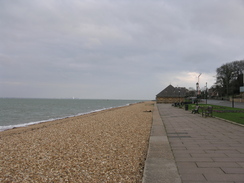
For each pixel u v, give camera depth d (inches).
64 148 339.3
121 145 344.2
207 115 813.2
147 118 844.0
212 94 4286.4
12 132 608.7
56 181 198.7
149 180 170.7
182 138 370.3
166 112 1098.7
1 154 313.9
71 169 231.5
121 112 1286.9
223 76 3107.8
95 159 267.0
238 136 381.7
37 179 206.1
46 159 277.7
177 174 184.2
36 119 1208.2
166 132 441.4
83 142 382.6
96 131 514.9
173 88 2965.1
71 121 801.6
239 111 1024.2
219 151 272.7
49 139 431.8
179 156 251.1
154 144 311.1
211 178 177.6
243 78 2834.6
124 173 212.8
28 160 276.5
